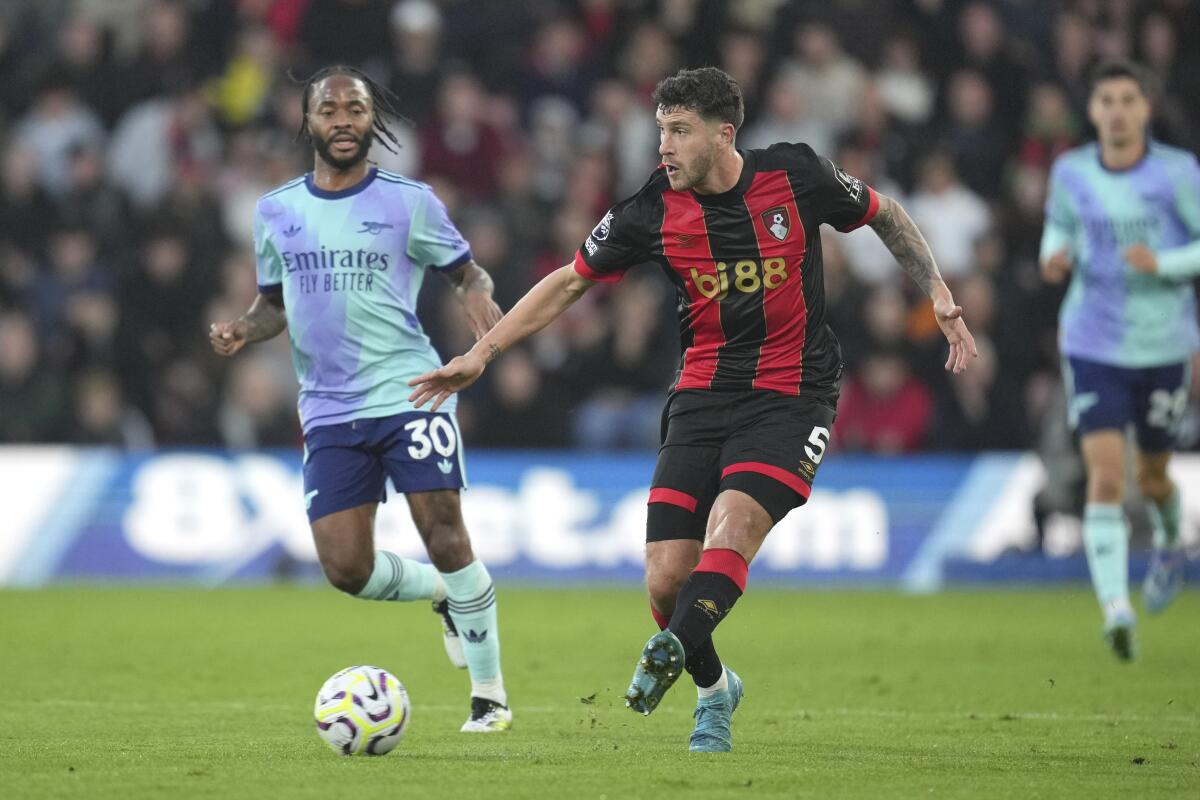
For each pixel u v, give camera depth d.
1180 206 35.06
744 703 28.36
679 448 21.78
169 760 20.53
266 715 26.12
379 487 25.27
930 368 61.78
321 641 39.06
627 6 71.88
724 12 70.38
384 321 24.97
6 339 59.88
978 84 70.06
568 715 26.47
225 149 67.12
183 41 69.38
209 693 29.38
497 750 21.86
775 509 20.86
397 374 24.95
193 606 48.41
